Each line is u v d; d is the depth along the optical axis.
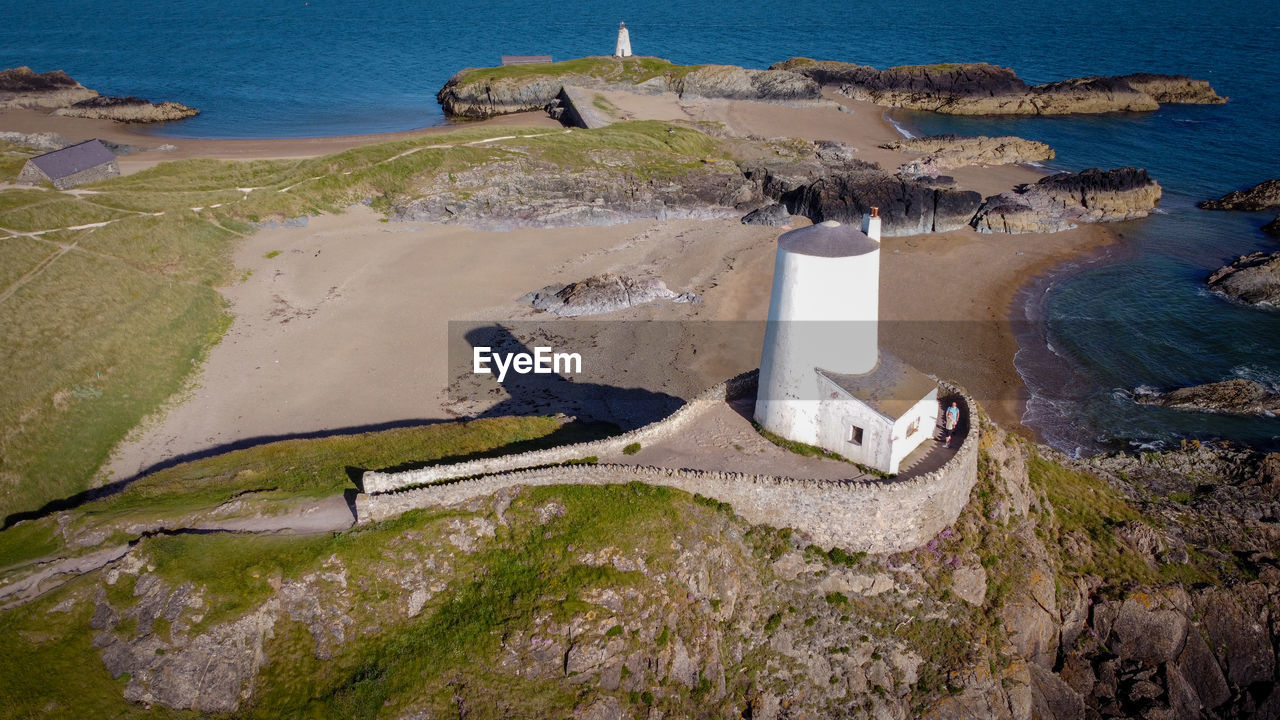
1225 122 116.75
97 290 57.25
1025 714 29.98
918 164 95.50
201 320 59.09
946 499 32.19
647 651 28.03
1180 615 34.22
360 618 28.48
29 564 30.17
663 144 98.00
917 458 33.25
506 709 26.30
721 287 67.00
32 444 43.44
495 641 27.56
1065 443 49.94
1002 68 135.50
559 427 42.44
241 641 27.52
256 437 47.00
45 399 45.94
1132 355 59.69
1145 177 87.25
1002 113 126.69
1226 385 54.16
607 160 89.69
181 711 26.16
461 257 72.19
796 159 96.12
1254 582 35.84
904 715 28.97
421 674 26.81
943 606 31.06
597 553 29.72
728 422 36.72
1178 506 42.19
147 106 123.50
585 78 132.88
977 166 101.56
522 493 31.97
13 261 57.81
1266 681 33.91
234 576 28.61
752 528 31.86
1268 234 80.25
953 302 67.25
